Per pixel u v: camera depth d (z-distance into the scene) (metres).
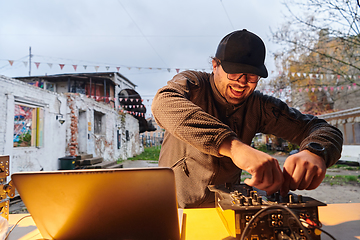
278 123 1.27
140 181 0.52
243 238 0.54
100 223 0.58
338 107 14.70
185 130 0.73
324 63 8.91
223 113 1.28
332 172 8.88
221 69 1.09
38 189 0.54
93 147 9.92
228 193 0.78
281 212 0.58
